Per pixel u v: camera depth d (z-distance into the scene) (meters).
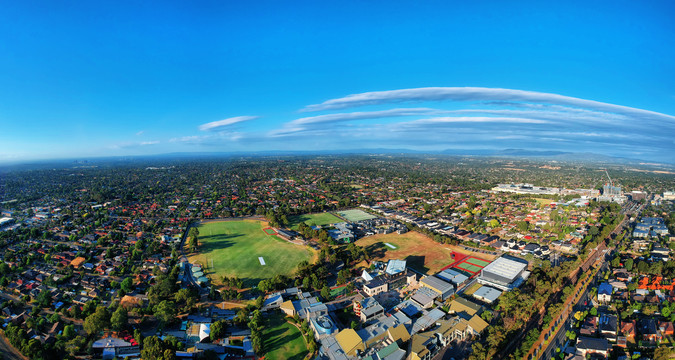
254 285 185.12
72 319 149.88
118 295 170.00
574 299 169.12
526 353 125.38
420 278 194.00
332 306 162.75
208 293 176.38
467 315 148.50
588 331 138.00
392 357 120.69
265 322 148.25
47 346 123.56
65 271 198.62
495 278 186.00
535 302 157.38
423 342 127.75
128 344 129.75
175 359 118.69
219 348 127.44
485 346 129.88
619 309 157.88
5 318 148.25
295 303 160.62
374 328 138.38
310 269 192.12
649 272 194.88
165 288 166.88
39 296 159.38
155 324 145.25
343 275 189.75
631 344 132.75
